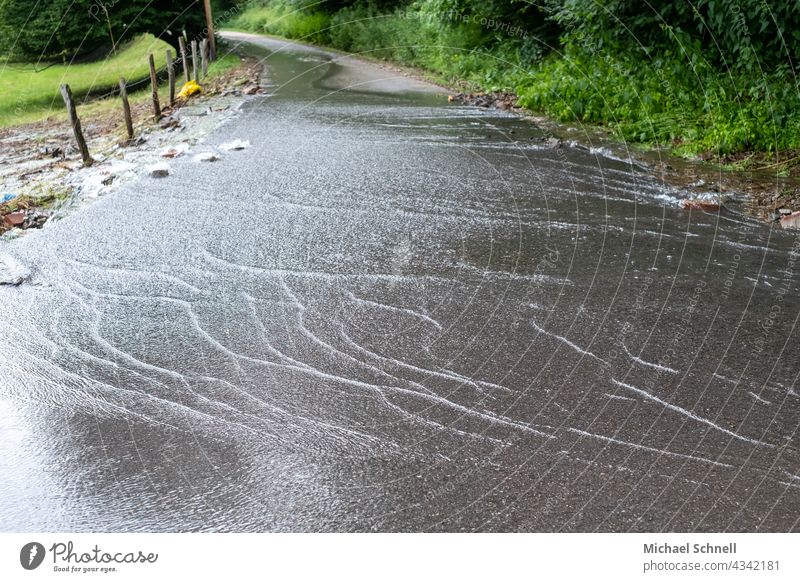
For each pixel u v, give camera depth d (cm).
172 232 657
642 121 1116
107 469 339
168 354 445
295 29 2594
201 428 369
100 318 493
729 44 1169
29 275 564
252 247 618
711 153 978
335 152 969
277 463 341
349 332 467
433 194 774
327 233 651
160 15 2073
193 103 1407
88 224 684
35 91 1898
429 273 559
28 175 932
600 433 358
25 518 307
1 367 430
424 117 1240
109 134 1281
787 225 687
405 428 365
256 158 938
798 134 975
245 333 469
